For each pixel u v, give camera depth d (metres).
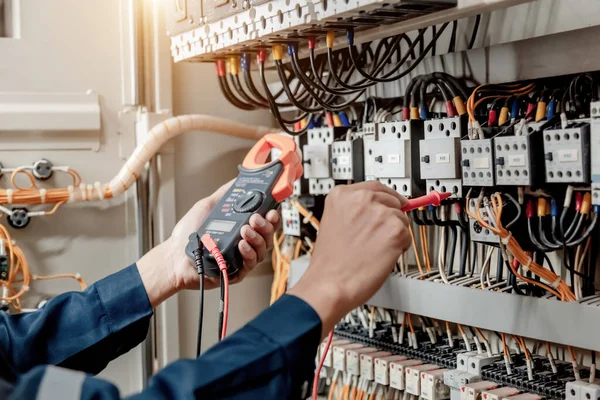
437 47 1.52
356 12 1.06
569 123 1.14
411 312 1.45
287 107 1.80
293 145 1.08
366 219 0.74
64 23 1.79
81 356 1.00
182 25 1.50
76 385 0.63
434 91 1.50
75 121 1.79
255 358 0.64
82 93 1.81
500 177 1.20
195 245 0.95
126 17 1.84
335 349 1.61
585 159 1.09
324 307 0.69
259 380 0.64
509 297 1.25
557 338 1.17
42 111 1.75
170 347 1.90
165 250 1.07
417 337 1.58
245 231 0.93
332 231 0.75
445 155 1.30
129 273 1.05
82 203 1.83
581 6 1.14
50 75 1.78
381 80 1.30
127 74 1.85
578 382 1.17
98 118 1.81
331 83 1.69
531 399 1.20
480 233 1.25
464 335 1.45
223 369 0.63
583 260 1.27
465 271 1.48
